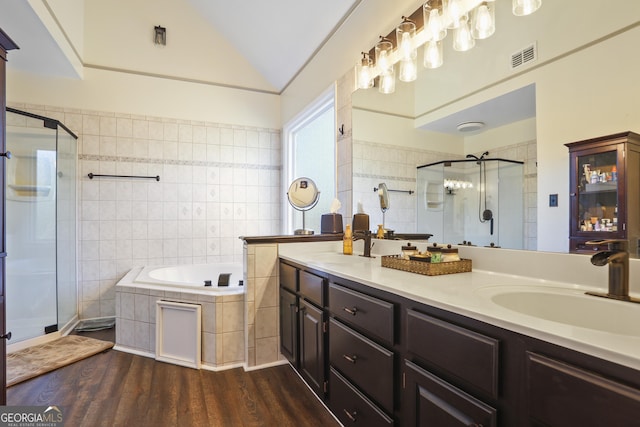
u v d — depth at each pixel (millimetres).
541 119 1254
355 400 1354
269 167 3967
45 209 2766
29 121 2695
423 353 1010
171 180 3549
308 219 3730
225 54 3797
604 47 1069
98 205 3285
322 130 3486
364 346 1290
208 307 2283
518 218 1332
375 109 2203
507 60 1387
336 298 1516
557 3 1203
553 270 1209
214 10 3439
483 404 813
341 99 2596
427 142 1799
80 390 1964
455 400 891
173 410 1769
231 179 3793
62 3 2705
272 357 2322
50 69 3025
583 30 1126
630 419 551
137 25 3451
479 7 1492
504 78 1400
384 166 2127
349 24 2482
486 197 1469
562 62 1188
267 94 3971
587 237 1112
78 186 3215
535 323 737
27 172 2705
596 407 597
